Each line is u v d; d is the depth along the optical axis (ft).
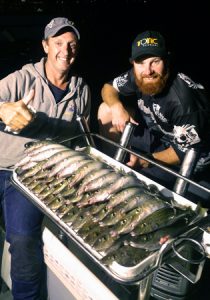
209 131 4.16
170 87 3.99
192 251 2.79
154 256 2.19
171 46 13.26
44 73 3.88
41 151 3.23
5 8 13.60
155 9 17.12
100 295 2.64
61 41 3.71
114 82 5.01
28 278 3.25
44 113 3.91
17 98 3.82
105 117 4.93
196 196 3.83
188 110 3.88
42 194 2.83
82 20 15.38
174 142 4.17
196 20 15.93
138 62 3.85
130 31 14.85
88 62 11.05
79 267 2.81
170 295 3.06
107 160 3.34
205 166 4.34
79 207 2.66
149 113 4.50
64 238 3.35
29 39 11.51
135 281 2.07
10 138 3.79
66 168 3.00
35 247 3.26
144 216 2.46
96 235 2.40
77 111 4.12
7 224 3.45
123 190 2.68
